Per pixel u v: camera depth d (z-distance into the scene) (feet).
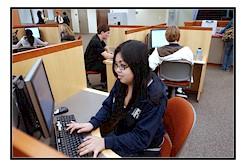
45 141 2.95
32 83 2.32
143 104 2.89
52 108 3.23
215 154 5.38
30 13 21.97
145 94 2.87
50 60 3.95
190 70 6.81
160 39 9.53
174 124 3.43
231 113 7.50
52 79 4.06
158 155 3.22
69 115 3.66
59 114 3.74
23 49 9.89
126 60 2.68
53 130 3.18
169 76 7.12
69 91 4.58
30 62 3.49
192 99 8.79
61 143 2.86
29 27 12.95
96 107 4.03
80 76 4.90
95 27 34.60
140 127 2.86
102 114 3.47
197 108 7.94
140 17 24.26
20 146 1.29
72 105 4.14
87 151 2.64
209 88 9.89
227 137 6.10
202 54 8.81
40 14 20.04
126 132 3.24
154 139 3.14
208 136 6.16
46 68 3.88
